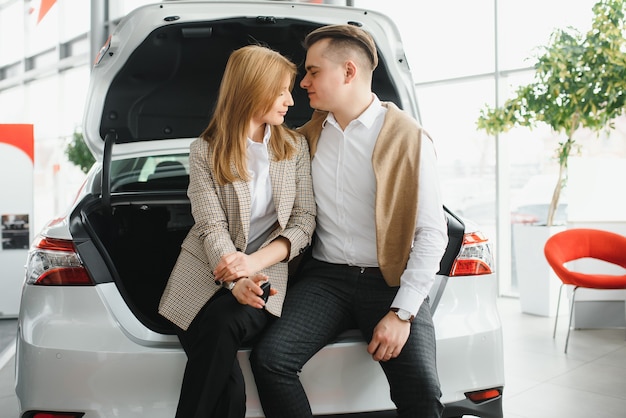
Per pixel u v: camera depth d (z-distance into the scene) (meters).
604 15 4.12
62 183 10.72
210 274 1.49
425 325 1.47
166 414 1.42
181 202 2.27
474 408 1.57
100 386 1.42
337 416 1.48
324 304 1.52
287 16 2.03
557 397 2.68
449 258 1.65
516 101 4.62
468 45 6.14
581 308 4.10
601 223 4.12
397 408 1.44
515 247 4.84
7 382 2.94
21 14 11.54
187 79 2.36
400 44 2.04
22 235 4.70
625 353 3.43
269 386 1.39
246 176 1.47
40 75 10.93
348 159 1.54
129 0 8.85
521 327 4.23
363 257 1.55
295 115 2.46
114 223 2.27
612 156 5.16
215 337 1.37
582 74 4.26
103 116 2.31
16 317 4.72
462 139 6.29
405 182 1.48
